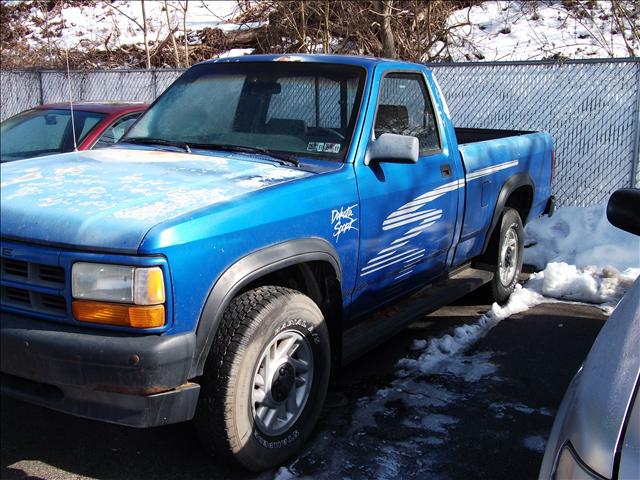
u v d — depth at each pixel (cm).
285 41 1245
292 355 350
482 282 559
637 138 798
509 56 1226
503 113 886
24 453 359
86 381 284
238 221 313
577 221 771
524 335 532
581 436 203
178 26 1478
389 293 451
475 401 422
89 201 315
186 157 398
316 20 1246
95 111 660
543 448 371
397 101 450
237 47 1413
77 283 286
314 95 426
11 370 299
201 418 314
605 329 255
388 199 412
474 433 385
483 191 535
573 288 627
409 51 1132
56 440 373
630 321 243
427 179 453
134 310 279
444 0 1236
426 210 455
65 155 409
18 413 403
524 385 445
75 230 291
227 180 351
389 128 436
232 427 313
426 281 498
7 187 338
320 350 361
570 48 1226
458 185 494
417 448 368
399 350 502
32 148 640
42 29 1658
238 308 319
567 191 856
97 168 371
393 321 450
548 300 620
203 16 1630
